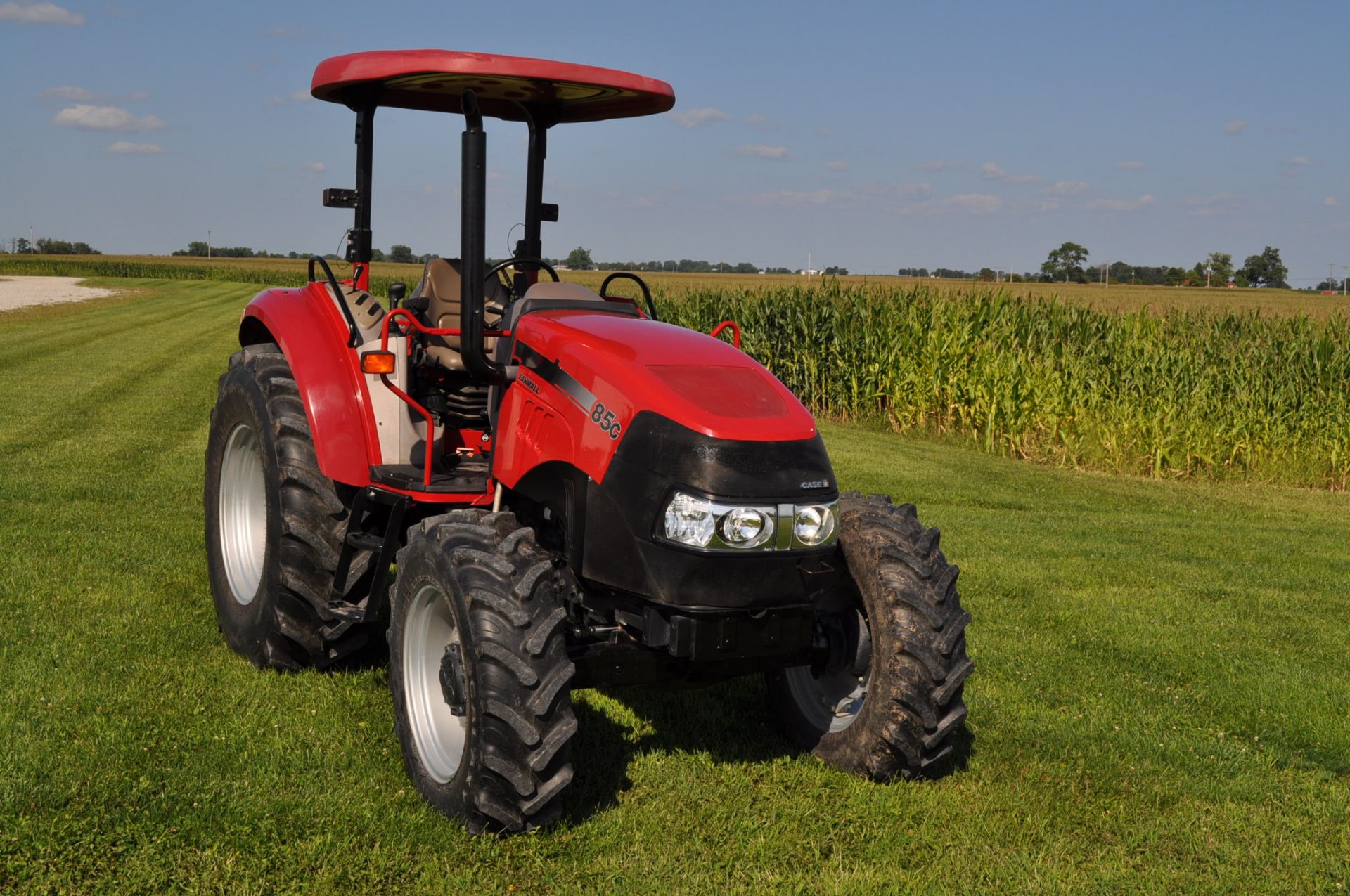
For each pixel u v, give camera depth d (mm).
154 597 5574
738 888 3127
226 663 4730
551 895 3051
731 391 3525
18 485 8281
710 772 3900
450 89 4531
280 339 4660
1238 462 13539
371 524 4578
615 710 4465
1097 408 13844
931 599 3730
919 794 3773
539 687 3246
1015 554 7887
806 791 3773
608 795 3680
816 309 17688
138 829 3230
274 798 3484
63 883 2947
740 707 4586
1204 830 3668
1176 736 4488
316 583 4414
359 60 4199
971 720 4539
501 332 4020
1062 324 16281
